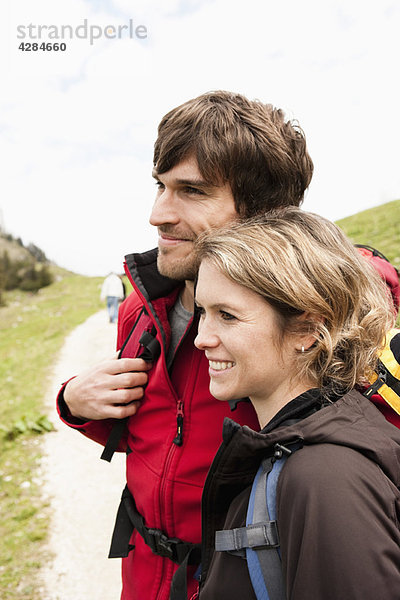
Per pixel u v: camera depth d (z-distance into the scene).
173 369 1.80
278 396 1.28
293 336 1.23
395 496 1.00
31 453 7.04
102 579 4.46
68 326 18.92
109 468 6.47
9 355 14.57
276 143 1.48
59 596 4.30
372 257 1.86
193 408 1.69
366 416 1.17
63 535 5.12
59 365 12.47
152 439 1.82
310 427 1.09
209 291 1.25
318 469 0.99
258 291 1.18
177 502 1.70
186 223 1.53
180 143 1.46
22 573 4.59
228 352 1.26
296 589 0.94
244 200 1.50
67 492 5.94
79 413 1.98
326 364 1.20
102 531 5.14
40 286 51.47
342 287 1.21
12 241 73.62
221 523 1.35
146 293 1.82
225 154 1.42
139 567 1.92
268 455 1.17
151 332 1.89
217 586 1.17
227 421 1.20
